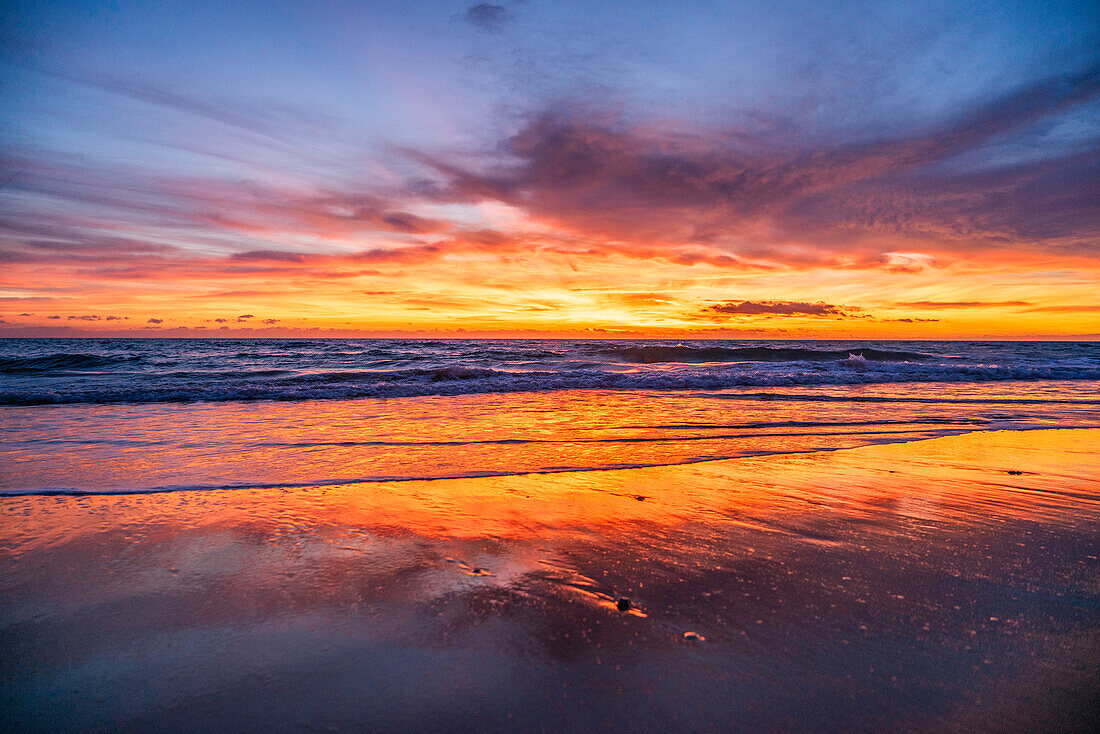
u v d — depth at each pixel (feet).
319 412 30.91
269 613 8.05
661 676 6.57
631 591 8.85
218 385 42.39
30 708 5.92
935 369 57.26
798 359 94.99
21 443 21.09
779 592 8.86
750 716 5.85
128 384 44.09
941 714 5.87
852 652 7.12
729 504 13.67
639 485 15.47
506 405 34.53
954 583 9.24
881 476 16.62
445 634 7.49
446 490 14.73
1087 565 10.05
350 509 12.95
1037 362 89.35
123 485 14.97
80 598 8.46
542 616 8.02
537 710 5.95
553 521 12.27
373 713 5.90
